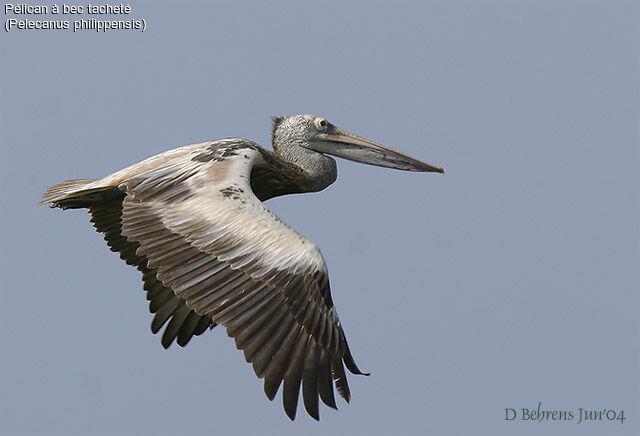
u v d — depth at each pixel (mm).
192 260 12078
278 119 15789
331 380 11672
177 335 13797
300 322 11789
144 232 12461
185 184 12945
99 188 13688
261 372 11438
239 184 12906
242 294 11797
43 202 14242
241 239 12109
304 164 15508
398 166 15727
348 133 15797
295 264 11961
